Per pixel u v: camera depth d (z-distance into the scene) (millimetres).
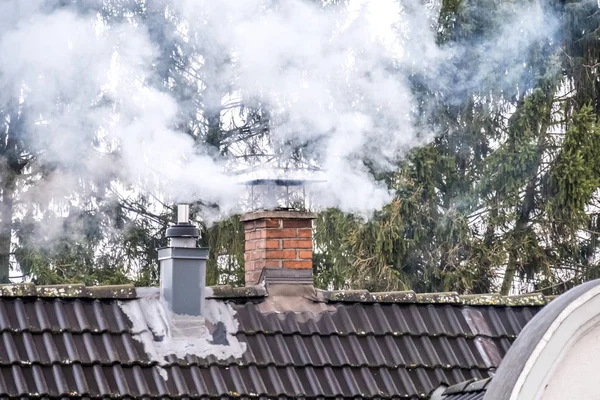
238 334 25953
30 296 25188
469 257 55188
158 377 24453
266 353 25531
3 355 23688
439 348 26688
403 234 56000
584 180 54719
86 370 24031
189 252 26062
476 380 24203
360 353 25969
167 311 25828
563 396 18750
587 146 55000
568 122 56500
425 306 27781
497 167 55938
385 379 25516
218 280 54719
